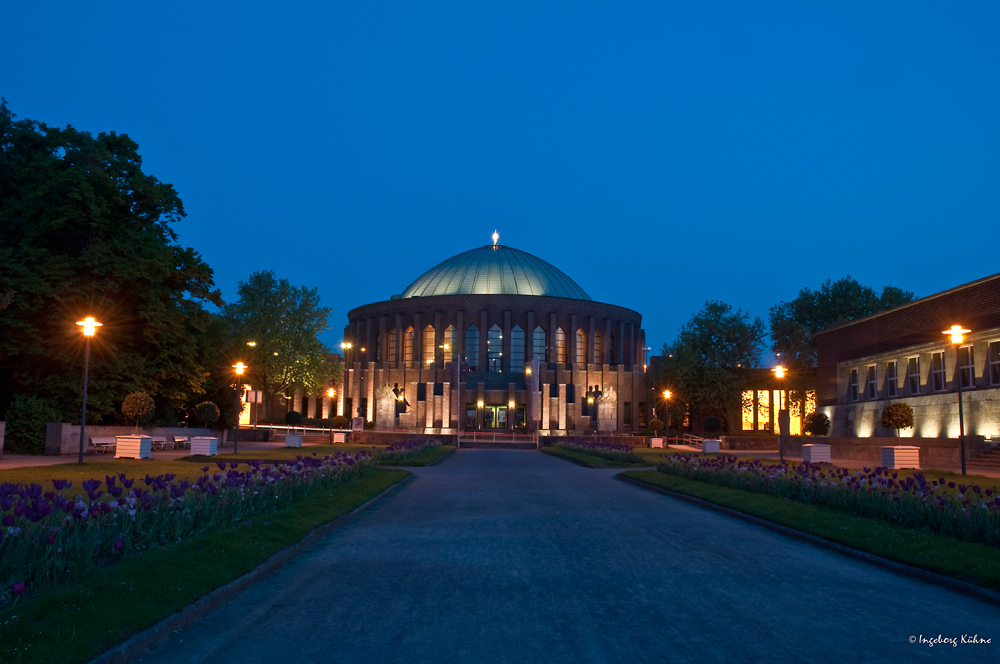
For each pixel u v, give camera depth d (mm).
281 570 11312
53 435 33531
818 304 83000
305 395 90938
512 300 93125
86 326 27172
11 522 8250
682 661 7023
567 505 20359
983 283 39562
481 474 32281
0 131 38156
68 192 35531
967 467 33594
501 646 7480
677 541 14180
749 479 22000
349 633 7969
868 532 13414
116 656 6836
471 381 88625
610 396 83562
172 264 40969
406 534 15008
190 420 49906
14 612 7289
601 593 9781
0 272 34344
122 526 10367
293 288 75375
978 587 9758
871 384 52125
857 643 7602
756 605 9148
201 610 8664
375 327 98562
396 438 62125
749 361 75688
